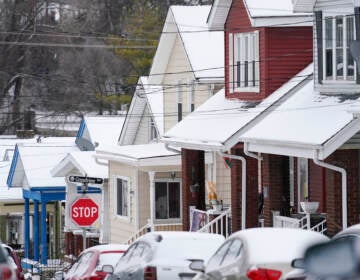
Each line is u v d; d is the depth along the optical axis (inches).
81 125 4854.8
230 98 3078.2
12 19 6205.7
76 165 4060.0
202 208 3316.9
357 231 1304.1
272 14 2824.8
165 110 3747.5
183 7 3612.2
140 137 4205.2
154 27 6530.5
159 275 1642.5
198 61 3412.9
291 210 2970.0
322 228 2591.0
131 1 6702.8
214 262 1501.0
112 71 6501.0
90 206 2920.8
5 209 5093.5
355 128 2242.9
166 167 3501.5
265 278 1332.4
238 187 2930.6
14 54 6289.4
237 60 3041.3
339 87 2504.9
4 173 5142.7
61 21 6515.8
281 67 2871.6
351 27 2477.9
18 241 5295.3
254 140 2566.4
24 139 5546.3
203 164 3331.7
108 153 3735.2
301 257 1311.5
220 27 3134.8
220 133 2819.9
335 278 810.2
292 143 2358.5
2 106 6373.0
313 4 2581.2
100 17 6609.3
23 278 2223.2
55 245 4845.0
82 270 2096.5
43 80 6486.2
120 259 1867.6
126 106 6540.4
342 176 2345.0
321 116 2421.3
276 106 2723.9
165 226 3548.2
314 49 2596.0
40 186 4394.7
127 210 3735.2
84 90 6505.9
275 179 2812.5
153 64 3720.5
